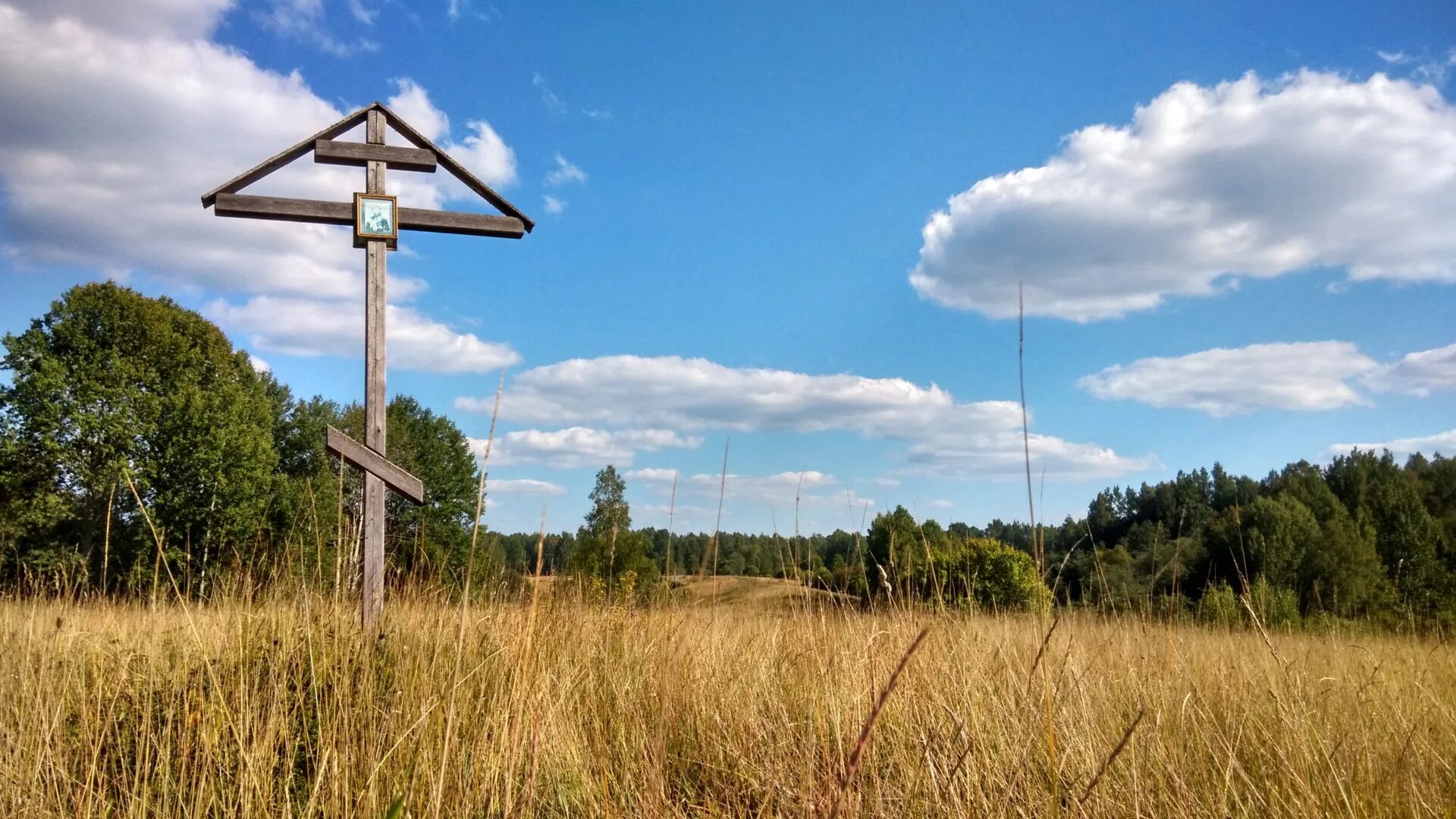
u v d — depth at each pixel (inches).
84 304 967.6
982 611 179.5
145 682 142.4
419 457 977.5
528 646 126.4
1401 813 115.2
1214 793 123.0
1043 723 123.3
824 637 178.2
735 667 184.2
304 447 1232.2
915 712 137.2
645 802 114.3
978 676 143.7
